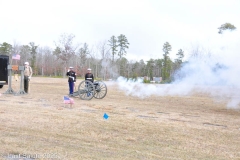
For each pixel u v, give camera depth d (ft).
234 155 15.42
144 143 17.03
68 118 23.29
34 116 23.50
